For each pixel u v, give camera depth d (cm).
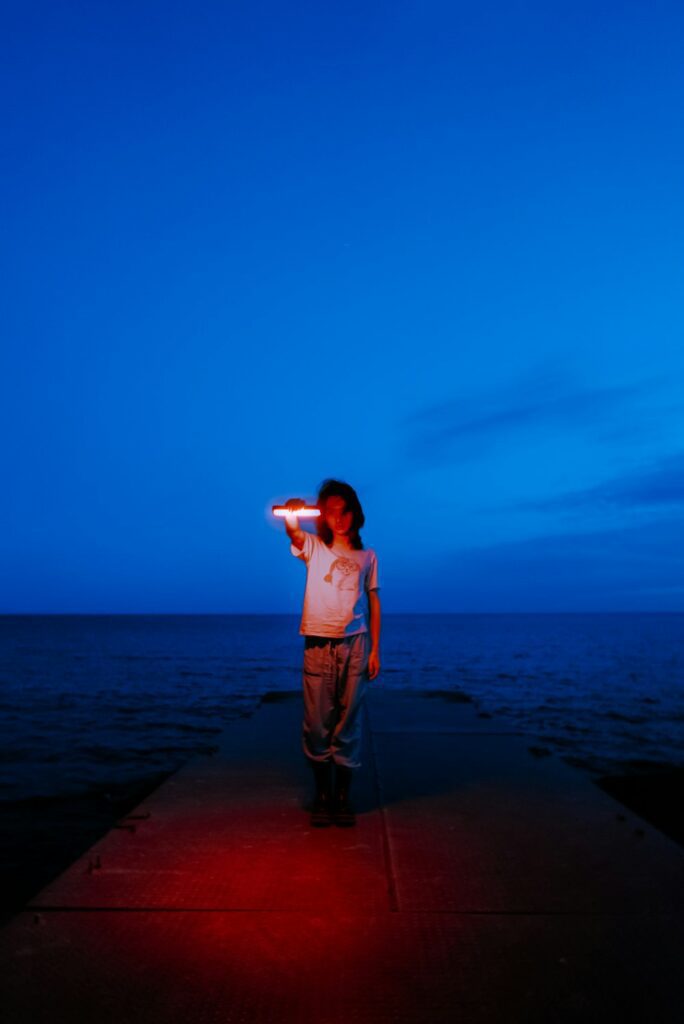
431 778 478
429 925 245
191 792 436
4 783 1023
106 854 320
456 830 359
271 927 244
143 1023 186
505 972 213
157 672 3625
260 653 5788
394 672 3681
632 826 366
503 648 6744
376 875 294
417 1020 188
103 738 1476
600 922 248
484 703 2238
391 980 208
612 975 211
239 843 337
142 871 298
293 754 557
